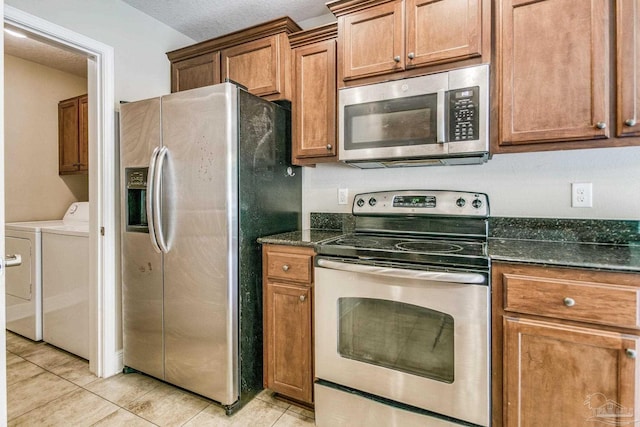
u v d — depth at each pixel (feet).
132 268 6.55
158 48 7.83
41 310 8.34
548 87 4.47
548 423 3.87
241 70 7.22
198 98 5.71
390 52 5.41
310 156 6.48
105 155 6.73
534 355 3.91
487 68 4.73
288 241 5.65
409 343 4.62
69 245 7.62
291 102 6.84
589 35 4.25
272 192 6.60
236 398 5.69
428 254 4.41
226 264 5.54
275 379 5.86
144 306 6.42
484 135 4.75
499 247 4.85
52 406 5.82
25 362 7.39
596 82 4.22
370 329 4.89
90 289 6.95
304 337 5.54
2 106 2.54
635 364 3.44
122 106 6.57
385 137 5.44
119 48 6.98
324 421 5.28
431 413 4.52
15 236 8.71
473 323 4.17
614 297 3.51
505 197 5.74
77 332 7.57
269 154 6.49
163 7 7.24
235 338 5.65
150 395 6.17
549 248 4.71
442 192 6.02
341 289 5.02
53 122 10.89
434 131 5.06
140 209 6.81
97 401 5.97
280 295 5.76
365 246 5.06
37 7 5.70
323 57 6.29
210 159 5.62
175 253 5.98
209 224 5.65
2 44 2.49
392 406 4.75
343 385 5.13
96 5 6.58
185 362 5.99
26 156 10.30
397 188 6.71
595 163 5.15
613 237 5.02
